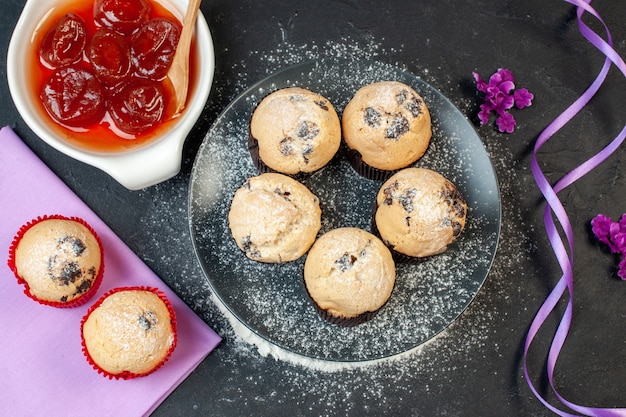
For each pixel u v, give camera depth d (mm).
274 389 762
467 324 769
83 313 751
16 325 745
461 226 714
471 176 746
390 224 715
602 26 801
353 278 692
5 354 741
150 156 705
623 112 791
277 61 792
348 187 756
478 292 762
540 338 771
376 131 718
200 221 737
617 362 769
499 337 768
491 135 790
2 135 768
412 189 708
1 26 787
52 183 764
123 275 757
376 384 765
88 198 773
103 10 737
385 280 700
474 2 800
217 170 744
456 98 793
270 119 719
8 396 736
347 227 731
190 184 737
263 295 733
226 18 793
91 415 734
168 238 773
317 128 714
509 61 797
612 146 731
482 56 797
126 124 727
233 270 735
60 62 731
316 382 764
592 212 782
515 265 776
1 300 747
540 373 766
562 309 773
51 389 737
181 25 749
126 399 736
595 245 778
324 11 797
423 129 724
